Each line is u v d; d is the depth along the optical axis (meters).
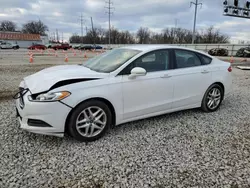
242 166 2.46
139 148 2.83
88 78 2.93
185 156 2.66
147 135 3.22
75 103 2.76
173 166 2.44
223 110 4.49
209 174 2.30
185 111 4.38
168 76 3.55
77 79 2.86
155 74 3.42
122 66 3.18
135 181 2.17
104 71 3.22
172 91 3.65
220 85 4.38
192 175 2.28
